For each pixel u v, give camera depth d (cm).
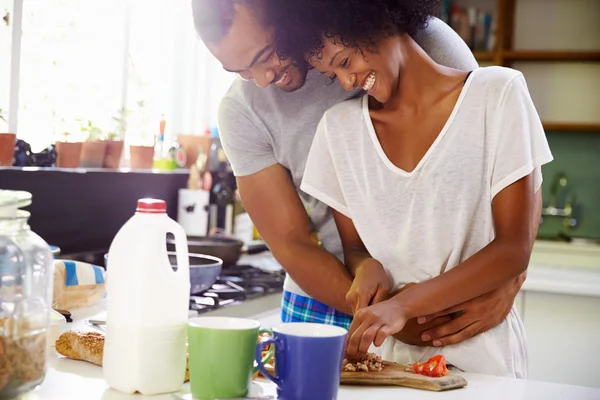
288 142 168
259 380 123
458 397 117
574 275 339
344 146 152
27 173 229
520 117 141
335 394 108
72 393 110
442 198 144
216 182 333
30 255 104
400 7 144
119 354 110
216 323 112
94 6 275
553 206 452
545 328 315
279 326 111
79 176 250
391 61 143
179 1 337
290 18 139
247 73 148
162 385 111
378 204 149
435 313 143
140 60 308
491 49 446
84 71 272
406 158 147
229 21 140
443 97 146
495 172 142
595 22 439
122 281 110
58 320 140
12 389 101
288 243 164
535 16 446
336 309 159
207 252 253
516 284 150
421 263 148
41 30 250
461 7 452
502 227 142
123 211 274
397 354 151
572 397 119
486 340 146
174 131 343
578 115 444
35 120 249
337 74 145
